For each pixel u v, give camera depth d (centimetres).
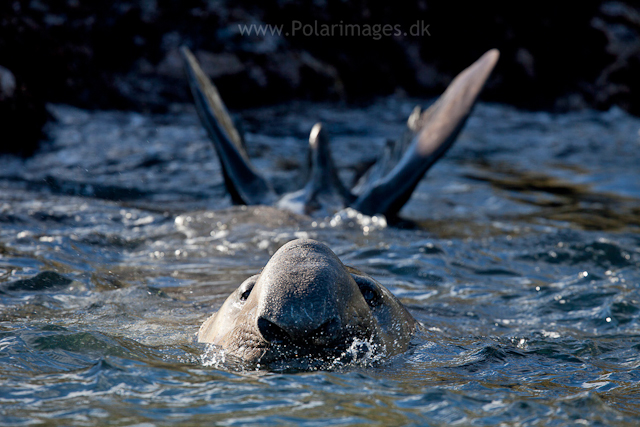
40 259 1986
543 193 3741
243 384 1025
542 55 7450
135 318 1505
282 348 1047
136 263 2055
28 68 4678
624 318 1698
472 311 1744
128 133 4603
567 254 2397
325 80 6675
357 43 7162
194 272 1966
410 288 1930
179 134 4722
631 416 984
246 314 1115
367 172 3469
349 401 971
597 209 3347
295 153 4578
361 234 2503
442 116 2938
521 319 1700
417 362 1202
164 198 3144
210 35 6100
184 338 1323
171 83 5669
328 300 1006
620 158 4941
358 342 1091
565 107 7250
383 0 7238
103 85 5347
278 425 890
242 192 2866
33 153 3841
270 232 2420
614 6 7681
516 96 7425
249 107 6153
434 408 965
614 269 2244
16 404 959
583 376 1222
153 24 5838
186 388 1021
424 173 2825
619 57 7412
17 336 1295
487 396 1034
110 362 1134
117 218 2620
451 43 7444
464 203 3438
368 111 6431
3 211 2528
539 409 984
